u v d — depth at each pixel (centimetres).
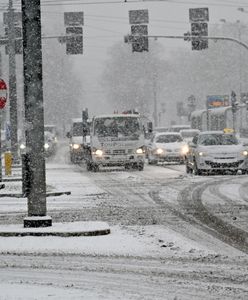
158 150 5803
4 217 2470
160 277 1464
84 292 1327
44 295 1302
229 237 1961
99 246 1839
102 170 5209
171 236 1981
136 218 2377
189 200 2928
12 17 5416
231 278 1441
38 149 2081
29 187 2084
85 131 5512
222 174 4541
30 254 1758
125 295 1302
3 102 3278
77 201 2930
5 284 1409
